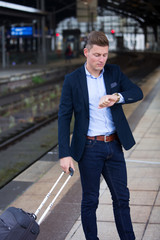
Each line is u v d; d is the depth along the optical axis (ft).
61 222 10.75
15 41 151.02
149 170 15.66
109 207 11.96
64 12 265.75
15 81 75.61
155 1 183.52
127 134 8.85
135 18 335.06
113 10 307.99
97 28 299.79
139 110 29.04
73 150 8.91
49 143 35.99
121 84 8.94
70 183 12.51
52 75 99.35
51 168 11.19
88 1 155.02
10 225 7.13
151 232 10.34
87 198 9.09
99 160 8.82
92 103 8.68
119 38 235.40
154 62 144.15
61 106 8.79
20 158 30.78
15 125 45.06
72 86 8.65
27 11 114.62
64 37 172.04
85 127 8.69
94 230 9.18
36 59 133.80
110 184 9.11
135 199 12.60
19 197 11.94
